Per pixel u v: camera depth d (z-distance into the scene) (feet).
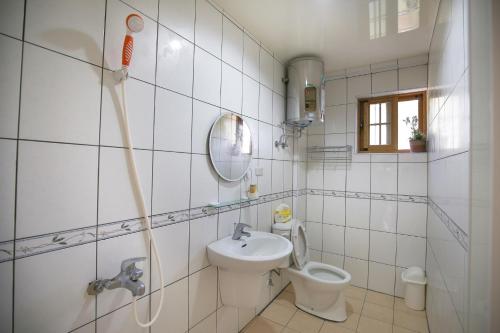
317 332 5.65
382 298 7.21
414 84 7.13
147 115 3.50
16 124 2.35
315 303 6.31
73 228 2.75
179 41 3.98
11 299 2.34
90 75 2.88
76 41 2.76
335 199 8.28
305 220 8.63
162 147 3.72
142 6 3.42
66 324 2.70
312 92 6.83
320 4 4.80
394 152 7.45
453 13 3.60
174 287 3.93
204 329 4.52
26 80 2.40
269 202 6.61
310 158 8.66
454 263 3.50
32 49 2.44
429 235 6.41
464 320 2.93
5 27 2.28
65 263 2.69
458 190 3.29
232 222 5.24
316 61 6.93
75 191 2.76
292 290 7.52
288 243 4.73
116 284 2.92
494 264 2.29
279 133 7.10
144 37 3.45
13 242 2.34
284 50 6.70
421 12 5.01
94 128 2.92
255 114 6.00
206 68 4.52
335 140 8.30
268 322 5.98
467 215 2.79
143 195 3.45
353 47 6.56
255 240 5.22
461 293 3.09
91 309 2.91
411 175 7.17
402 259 7.27
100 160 2.98
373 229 7.69
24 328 2.42
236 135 5.28
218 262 4.33
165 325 3.79
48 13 2.54
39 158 2.49
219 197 4.87
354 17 5.21
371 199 7.73
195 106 4.29
